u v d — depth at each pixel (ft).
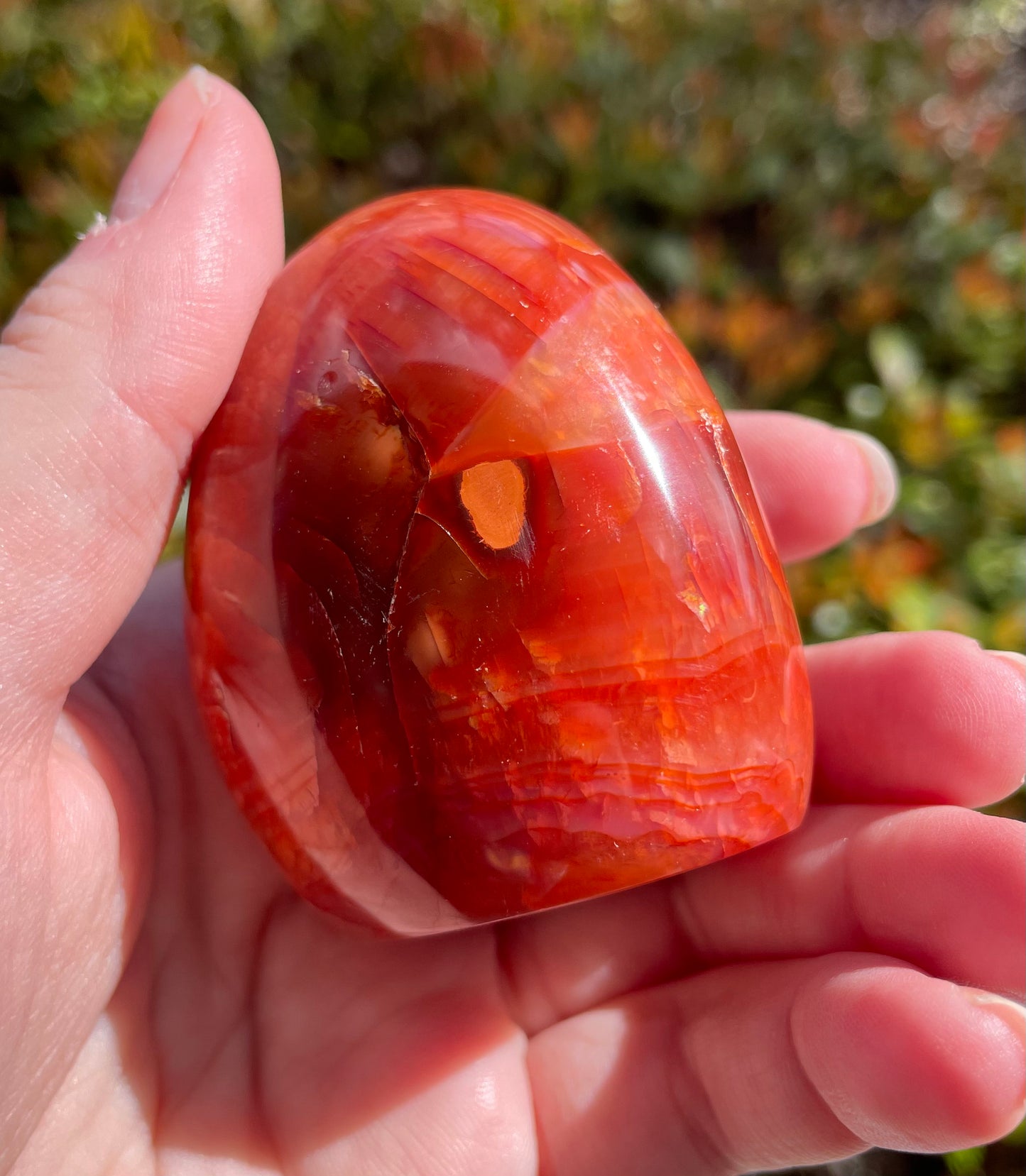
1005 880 0.29
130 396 0.29
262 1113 0.34
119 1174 0.32
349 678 0.27
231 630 0.28
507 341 0.27
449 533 0.26
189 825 0.37
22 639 0.28
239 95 0.33
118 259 0.30
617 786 0.26
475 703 0.26
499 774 0.26
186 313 0.29
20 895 0.28
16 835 0.28
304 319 0.29
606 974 0.37
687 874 0.37
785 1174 0.54
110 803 0.32
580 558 0.26
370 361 0.27
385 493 0.27
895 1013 0.28
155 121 0.32
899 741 0.35
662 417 0.27
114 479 0.29
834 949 0.33
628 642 0.26
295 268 0.31
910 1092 0.27
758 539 0.29
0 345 0.29
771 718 0.28
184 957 0.36
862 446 0.45
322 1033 0.36
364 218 0.31
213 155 0.31
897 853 0.31
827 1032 0.29
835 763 0.37
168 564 0.42
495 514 0.26
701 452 0.28
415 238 0.29
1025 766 0.34
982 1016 0.27
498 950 0.38
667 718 0.26
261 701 0.28
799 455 0.43
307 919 0.37
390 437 0.27
